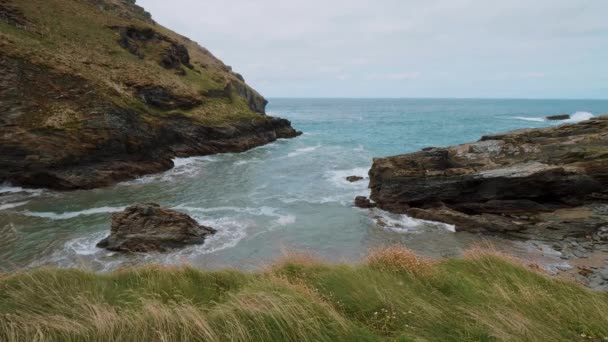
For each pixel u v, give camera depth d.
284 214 24.03
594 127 26.42
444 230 21.23
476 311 5.45
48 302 5.96
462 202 24.72
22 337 4.49
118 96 37.69
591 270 14.84
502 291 6.39
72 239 18.94
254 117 59.09
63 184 28.94
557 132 27.16
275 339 4.45
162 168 36.94
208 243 18.92
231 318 4.72
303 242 19.41
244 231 20.77
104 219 22.20
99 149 32.06
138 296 6.41
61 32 43.75
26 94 30.88
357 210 25.11
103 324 4.49
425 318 5.34
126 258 16.89
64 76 34.22
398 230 21.28
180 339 4.31
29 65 32.47
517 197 23.64
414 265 7.72
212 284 7.49
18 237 19.08
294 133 69.88
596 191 23.05
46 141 29.38
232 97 65.38
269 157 46.19
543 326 5.13
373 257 8.67
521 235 19.83
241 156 46.75
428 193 25.03
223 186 31.23
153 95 44.38
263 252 17.97
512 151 26.08
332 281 6.83
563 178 22.62
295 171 37.66
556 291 7.21
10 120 28.97
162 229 18.62
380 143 59.50
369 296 6.04
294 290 5.84
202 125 47.22
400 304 5.78
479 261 8.87
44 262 16.23
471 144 27.77
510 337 4.64
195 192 29.19
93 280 7.36
